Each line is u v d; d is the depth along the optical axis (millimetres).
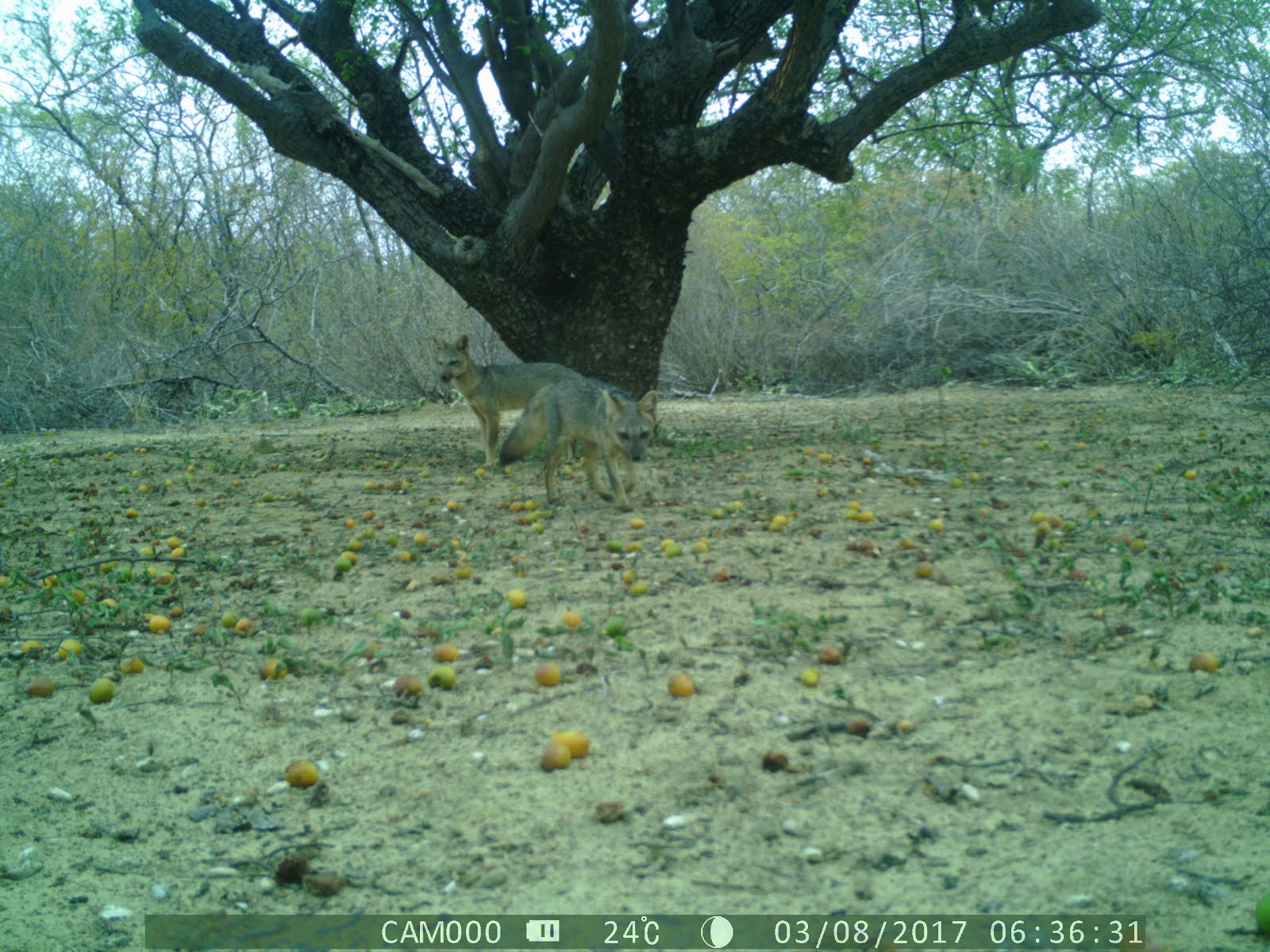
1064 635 1826
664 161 4301
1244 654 1686
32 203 8141
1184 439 4102
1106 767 1381
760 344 7805
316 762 1525
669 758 1467
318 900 1216
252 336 7570
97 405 7176
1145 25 5066
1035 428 4648
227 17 4598
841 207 7336
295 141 4523
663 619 2020
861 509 2949
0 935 1171
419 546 2717
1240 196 6609
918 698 1611
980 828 1267
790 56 3902
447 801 1400
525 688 1730
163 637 2096
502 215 4672
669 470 3824
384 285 7770
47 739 1639
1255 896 1110
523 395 4336
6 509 3600
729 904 1161
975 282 7355
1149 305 6695
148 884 1262
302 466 4367
